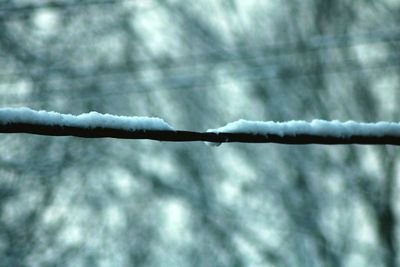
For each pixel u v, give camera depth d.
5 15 12.01
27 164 12.20
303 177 13.31
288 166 13.44
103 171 13.22
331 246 12.94
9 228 12.02
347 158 13.32
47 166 12.35
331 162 13.31
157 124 2.61
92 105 13.21
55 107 12.75
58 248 12.30
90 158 12.93
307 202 13.20
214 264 13.34
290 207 13.23
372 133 2.80
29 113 2.48
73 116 2.54
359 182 13.13
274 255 13.17
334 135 2.77
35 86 12.55
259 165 13.50
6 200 12.05
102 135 2.55
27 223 12.15
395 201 13.27
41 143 12.41
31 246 12.11
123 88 13.24
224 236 13.36
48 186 12.37
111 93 12.63
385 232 13.17
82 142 12.84
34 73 12.51
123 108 13.60
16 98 12.44
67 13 12.63
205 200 13.44
